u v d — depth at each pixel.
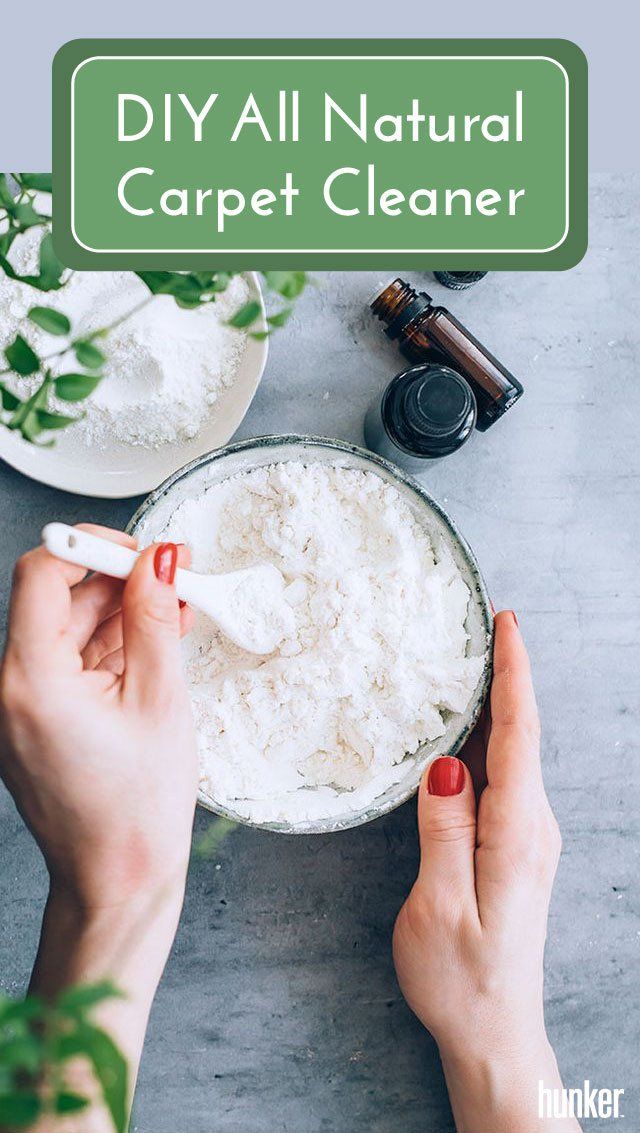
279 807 0.46
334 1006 0.51
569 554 0.53
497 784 0.46
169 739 0.40
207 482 0.46
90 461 0.49
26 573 0.39
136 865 0.40
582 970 0.52
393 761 0.47
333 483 0.47
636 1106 0.52
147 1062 0.50
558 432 0.53
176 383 0.48
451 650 0.46
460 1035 0.46
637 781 0.52
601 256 0.53
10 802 0.50
